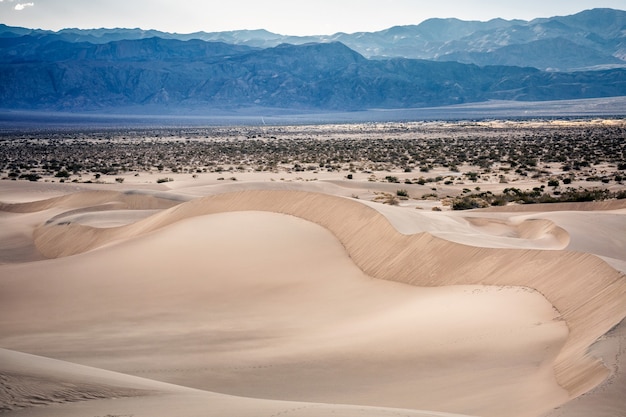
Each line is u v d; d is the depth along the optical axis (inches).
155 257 1365.7
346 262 1187.9
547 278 820.6
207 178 3663.9
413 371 583.5
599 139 5974.4
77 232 2027.6
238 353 713.0
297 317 910.4
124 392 446.3
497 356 593.6
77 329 932.0
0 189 3292.3
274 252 1291.8
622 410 374.9
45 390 423.5
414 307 860.6
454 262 1004.6
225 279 1159.6
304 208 1574.8
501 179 3309.5
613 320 574.9
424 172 3878.0
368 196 2706.7
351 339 722.8
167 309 1018.1
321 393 545.3
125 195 2650.1
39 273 1353.3
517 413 434.3
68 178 3956.7
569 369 488.1
